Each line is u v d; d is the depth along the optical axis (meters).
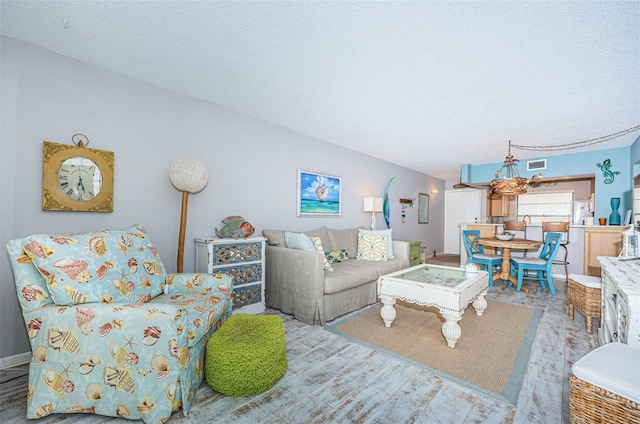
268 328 1.86
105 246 1.67
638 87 2.46
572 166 4.94
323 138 4.24
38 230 2.05
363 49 1.97
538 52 1.96
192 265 2.88
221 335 1.76
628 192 4.43
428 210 7.49
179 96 2.79
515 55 2.01
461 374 1.84
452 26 1.71
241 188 3.31
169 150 2.73
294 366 1.94
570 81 2.38
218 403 1.56
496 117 3.25
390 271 3.56
